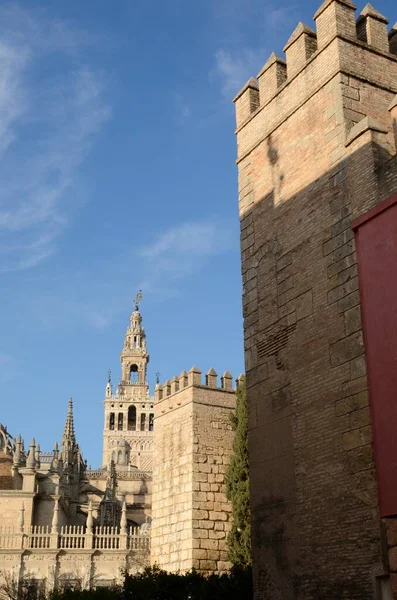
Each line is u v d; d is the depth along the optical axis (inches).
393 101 786.2
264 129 980.6
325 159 854.5
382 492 685.3
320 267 830.5
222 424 1515.7
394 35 944.3
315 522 765.9
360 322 757.3
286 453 830.5
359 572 698.8
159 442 1576.0
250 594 1113.4
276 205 928.9
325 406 783.7
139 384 5841.5
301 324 844.6
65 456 3171.8
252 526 868.6
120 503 3088.1
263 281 928.9
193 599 1109.1
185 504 1444.4
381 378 713.0
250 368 923.4
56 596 1327.5
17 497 2502.5
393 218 733.9
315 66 900.0
